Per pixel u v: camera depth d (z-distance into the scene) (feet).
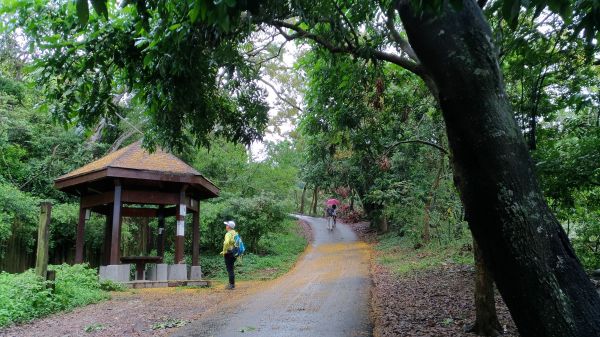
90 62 16.63
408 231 61.16
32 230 47.03
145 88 18.21
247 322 24.30
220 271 55.83
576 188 26.53
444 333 20.51
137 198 43.62
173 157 46.60
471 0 9.12
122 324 24.41
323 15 17.78
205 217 61.41
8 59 62.28
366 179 65.57
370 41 19.88
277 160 78.64
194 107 19.71
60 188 44.16
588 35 10.68
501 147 8.39
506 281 8.43
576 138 26.66
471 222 8.86
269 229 68.74
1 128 51.19
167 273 43.62
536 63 23.48
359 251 63.67
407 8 9.35
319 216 135.64
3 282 27.96
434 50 8.92
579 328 7.86
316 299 30.99
